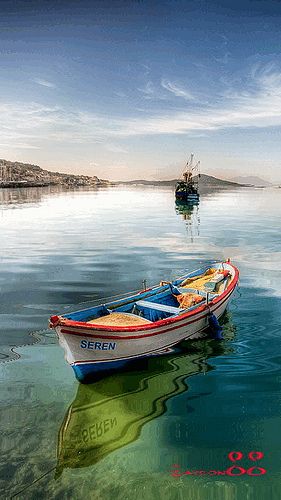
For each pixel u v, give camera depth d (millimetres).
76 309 21953
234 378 14359
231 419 11992
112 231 54750
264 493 9258
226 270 24219
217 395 13281
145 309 18062
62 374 14812
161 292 20031
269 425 11703
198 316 17297
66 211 92812
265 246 40969
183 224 63094
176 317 16281
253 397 13133
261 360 15617
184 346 17031
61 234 52031
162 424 11844
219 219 70688
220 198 161500
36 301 23406
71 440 11070
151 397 13312
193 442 11008
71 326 13062
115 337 14227
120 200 149875
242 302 22203
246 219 70438
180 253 37812
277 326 18844
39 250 40156
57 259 35625
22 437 11203
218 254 36969
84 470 10023
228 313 20547
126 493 9320
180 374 14734
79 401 13031
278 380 14109
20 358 16031
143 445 10938
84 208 103562
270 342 17172
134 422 11938
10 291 25500
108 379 14641
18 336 18219
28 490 9406
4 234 52188
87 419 12070
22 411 12445
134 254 37562
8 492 9336
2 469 10039
